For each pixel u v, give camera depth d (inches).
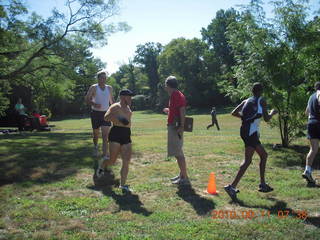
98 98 281.7
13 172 245.6
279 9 381.1
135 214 162.7
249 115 192.9
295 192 199.8
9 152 333.4
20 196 192.7
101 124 280.5
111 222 153.3
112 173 247.6
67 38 801.6
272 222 151.9
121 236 136.3
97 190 205.9
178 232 140.0
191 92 2598.4
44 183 219.8
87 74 873.5
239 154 333.1
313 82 381.7
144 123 1239.5
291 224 149.6
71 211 168.1
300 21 374.0
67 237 135.5
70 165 272.4
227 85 464.4
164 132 674.2
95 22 794.2
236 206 175.8
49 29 754.8
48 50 784.9
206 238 134.0
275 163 293.0
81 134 589.6
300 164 288.7
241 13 409.7
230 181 229.1
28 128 804.0
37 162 283.0
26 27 746.8
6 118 1496.1
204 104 2613.2
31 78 876.0
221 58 2699.3
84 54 825.5
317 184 219.8
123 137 209.6
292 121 396.2
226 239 134.1
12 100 1472.7
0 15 705.6
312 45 368.8
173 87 216.7
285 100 388.5
